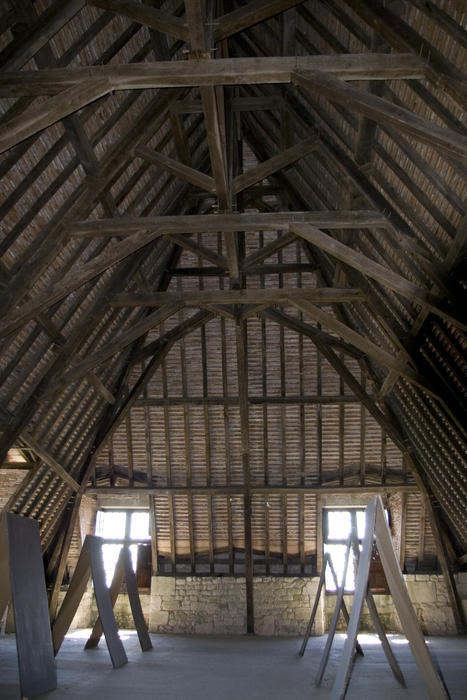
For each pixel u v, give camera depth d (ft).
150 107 25.85
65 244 26.43
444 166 21.70
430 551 47.14
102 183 25.75
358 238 31.86
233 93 29.84
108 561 50.26
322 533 48.42
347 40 23.39
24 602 20.17
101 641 39.06
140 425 47.11
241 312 38.47
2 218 22.68
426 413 35.32
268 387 44.96
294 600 47.14
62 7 19.58
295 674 25.43
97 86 19.49
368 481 46.83
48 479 39.14
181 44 28.19
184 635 46.52
